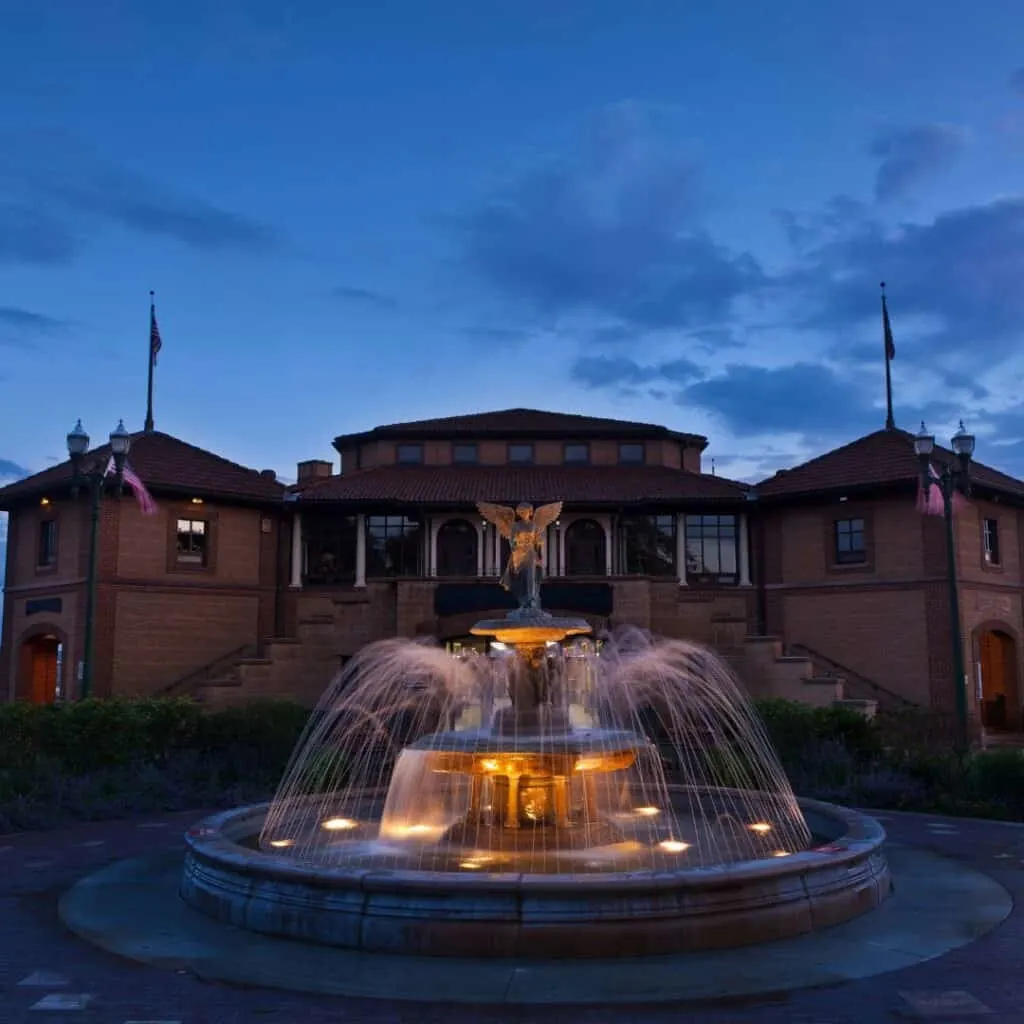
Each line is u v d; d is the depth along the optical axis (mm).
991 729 35375
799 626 34250
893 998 7434
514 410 44406
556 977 7895
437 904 8523
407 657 29453
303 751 22609
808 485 34250
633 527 36031
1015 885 11234
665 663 28844
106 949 8773
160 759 21828
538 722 12453
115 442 23203
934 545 32031
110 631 32156
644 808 15766
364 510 35906
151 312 38938
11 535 36312
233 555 34812
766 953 8500
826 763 20188
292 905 9023
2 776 18266
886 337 38406
